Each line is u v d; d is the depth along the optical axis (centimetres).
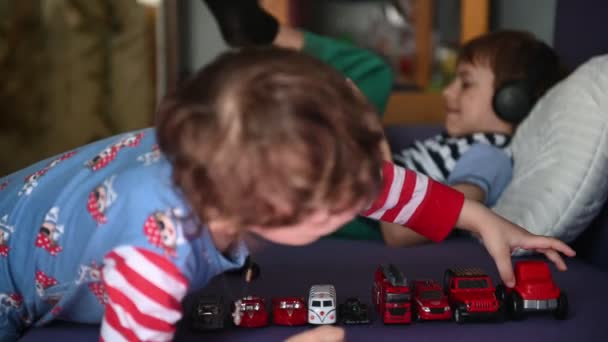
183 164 60
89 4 219
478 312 82
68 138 223
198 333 80
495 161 125
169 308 66
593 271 103
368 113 62
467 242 123
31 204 84
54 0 216
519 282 84
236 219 60
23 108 217
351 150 59
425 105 230
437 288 84
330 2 249
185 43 271
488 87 138
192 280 71
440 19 243
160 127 63
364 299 91
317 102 58
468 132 143
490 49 139
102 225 73
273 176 56
